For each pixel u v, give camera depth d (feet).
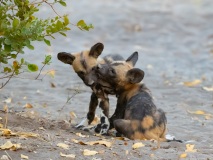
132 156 33.04
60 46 81.92
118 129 38.06
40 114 43.96
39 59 69.56
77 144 34.32
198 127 43.68
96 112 45.21
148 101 38.60
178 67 72.69
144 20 100.22
